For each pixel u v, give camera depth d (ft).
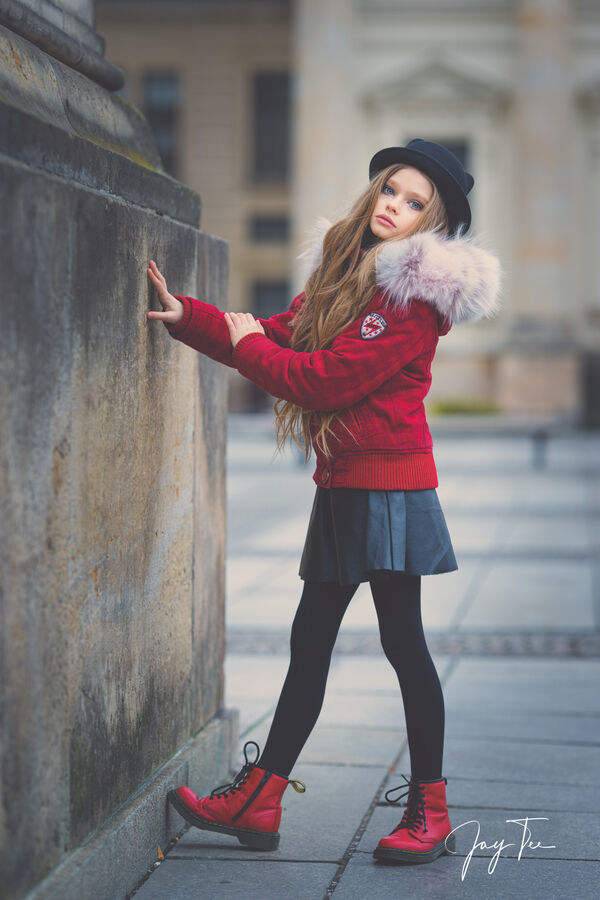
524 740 15.29
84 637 9.23
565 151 102.78
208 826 11.10
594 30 104.37
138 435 10.43
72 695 9.02
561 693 17.98
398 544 10.25
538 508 44.57
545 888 10.34
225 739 13.41
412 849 10.80
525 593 27.14
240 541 36.09
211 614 13.29
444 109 106.22
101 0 118.93
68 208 8.64
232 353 10.53
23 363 7.92
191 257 11.95
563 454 74.84
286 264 119.65
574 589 27.66
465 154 106.93
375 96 106.32
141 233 10.36
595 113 104.83
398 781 13.48
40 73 10.07
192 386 12.18
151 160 12.39
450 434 90.12
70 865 8.91
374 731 15.75
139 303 10.36
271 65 118.73
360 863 10.94
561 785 13.34
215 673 13.56
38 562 8.26
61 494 8.64
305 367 10.09
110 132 11.40
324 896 10.11
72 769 9.08
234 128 119.34
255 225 120.37
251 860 10.98
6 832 7.89
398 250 10.05
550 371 102.63
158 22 119.34
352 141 106.83
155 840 10.92
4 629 7.72
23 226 7.88
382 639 11.02
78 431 8.96
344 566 10.37
